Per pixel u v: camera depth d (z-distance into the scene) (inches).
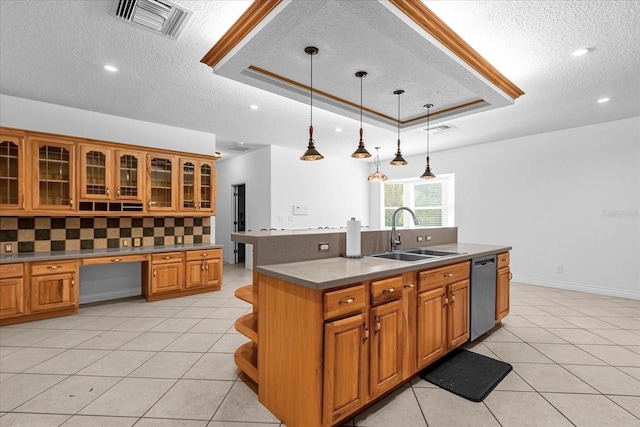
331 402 64.1
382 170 296.5
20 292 130.4
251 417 72.6
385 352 76.3
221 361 99.5
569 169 189.9
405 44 84.0
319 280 63.2
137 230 177.2
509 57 103.8
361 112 143.9
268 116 167.2
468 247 134.6
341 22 82.7
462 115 145.0
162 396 80.4
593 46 96.9
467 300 106.9
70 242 157.8
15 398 79.0
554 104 147.9
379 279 75.3
